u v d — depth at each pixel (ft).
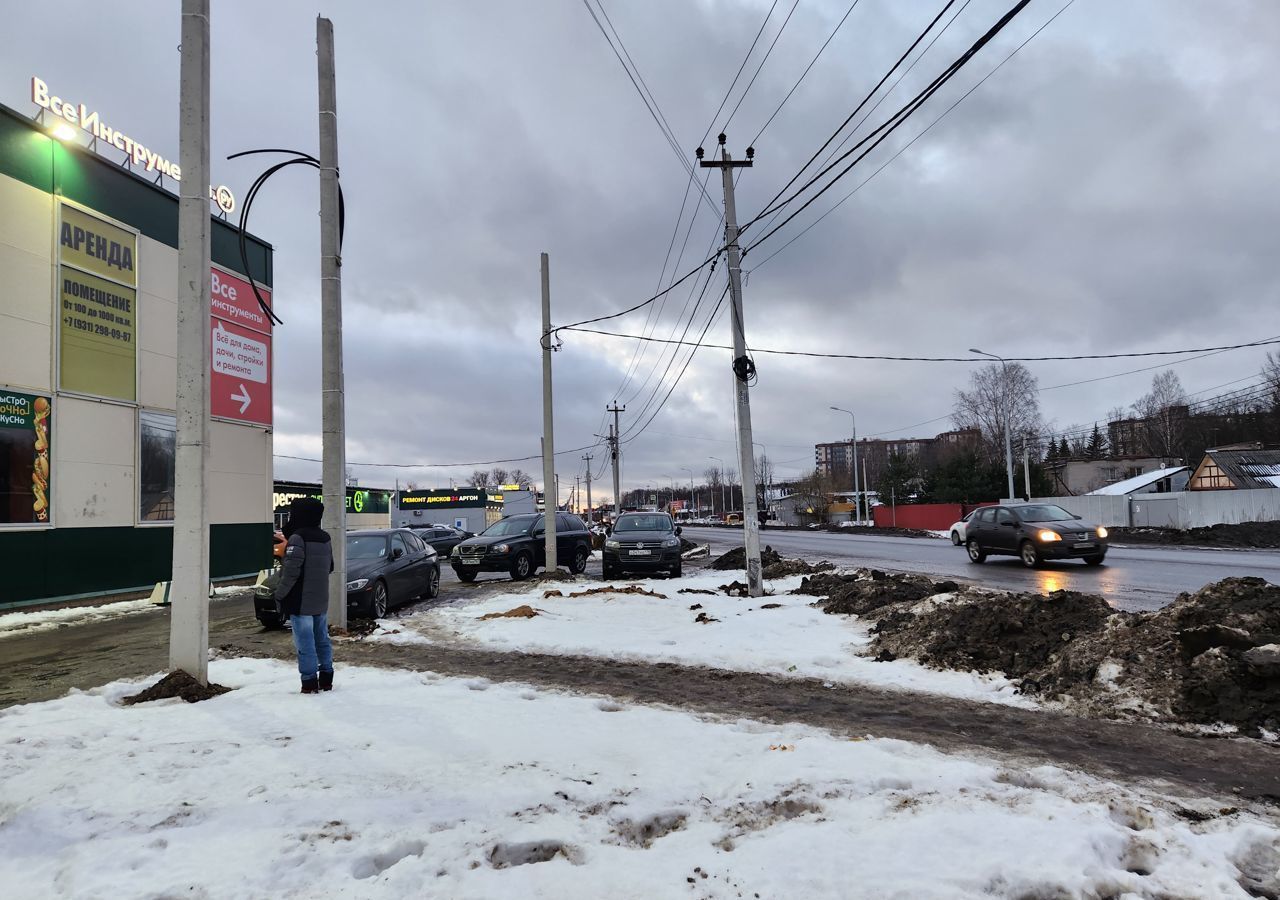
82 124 55.31
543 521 65.41
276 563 73.00
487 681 22.62
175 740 15.99
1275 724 16.57
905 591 35.27
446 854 10.35
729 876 9.70
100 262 54.95
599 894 9.31
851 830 10.93
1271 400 173.27
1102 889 9.37
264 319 73.31
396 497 184.75
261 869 9.99
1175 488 158.92
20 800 12.55
